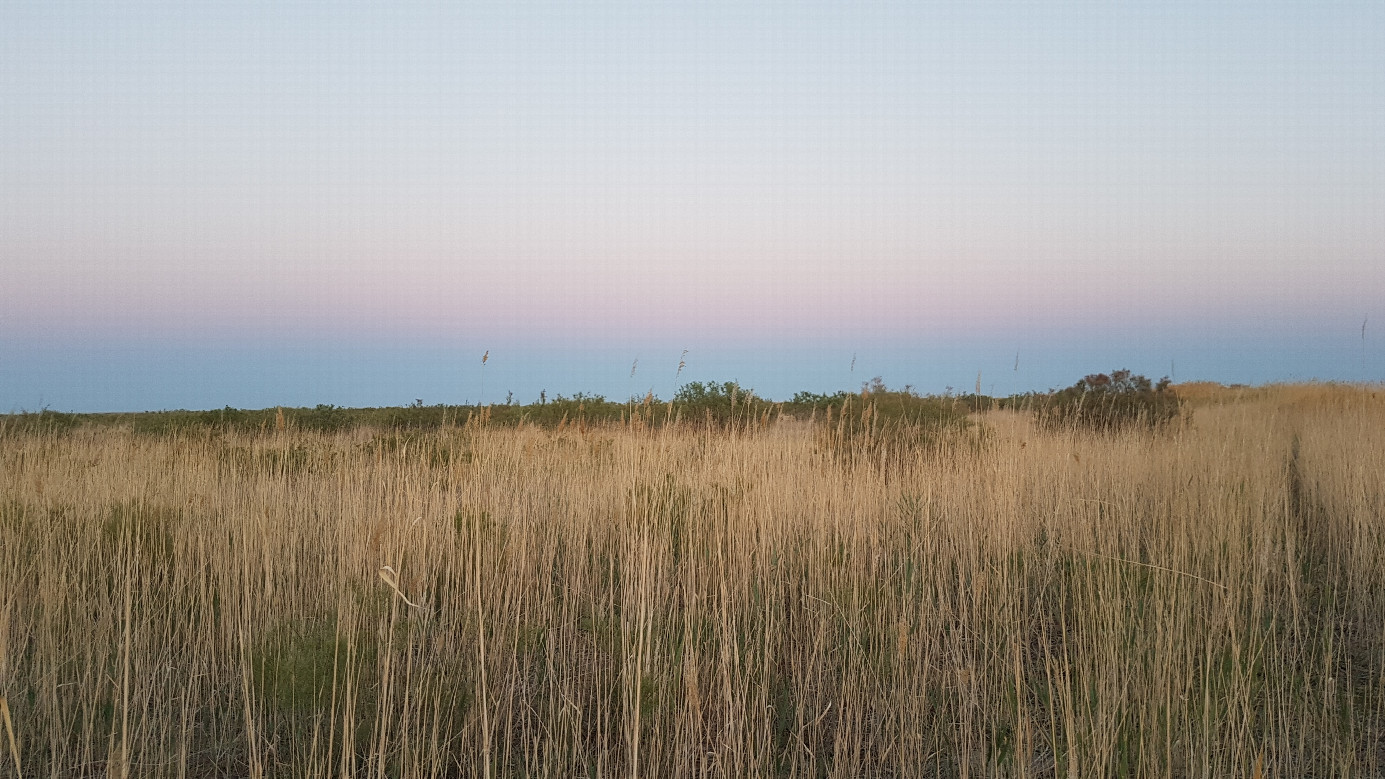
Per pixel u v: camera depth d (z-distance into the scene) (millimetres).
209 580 5160
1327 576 5910
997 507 6219
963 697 3693
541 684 4250
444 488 7344
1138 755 3402
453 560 5332
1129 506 6574
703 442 8055
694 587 4816
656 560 4992
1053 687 4086
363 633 4172
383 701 3324
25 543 5332
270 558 5273
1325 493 7355
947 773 3586
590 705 4020
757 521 5859
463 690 4000
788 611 5234
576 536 6035
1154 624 4289
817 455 7648
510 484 7012
